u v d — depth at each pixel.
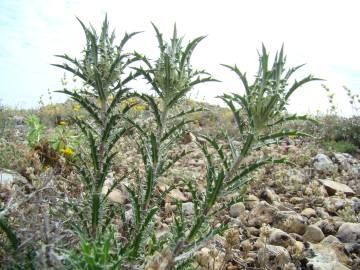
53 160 4.77
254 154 6.30
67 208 2.44
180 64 2.26
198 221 2.06
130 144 6.21
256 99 1.98
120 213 2.58
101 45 2.33
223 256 3.17
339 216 4.63
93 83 2.38
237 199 2.12
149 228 2.35
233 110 2.06
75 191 3.28
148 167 2.32
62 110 9.99
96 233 2.22
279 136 2.02
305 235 3.95
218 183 2.01
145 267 2.34
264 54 1.95
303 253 3.55
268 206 4.29
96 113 2.40
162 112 2.33
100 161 2.36
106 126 2.33
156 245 2.56
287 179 5.64
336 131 8.28
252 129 2.03
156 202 2.38
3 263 1.83
